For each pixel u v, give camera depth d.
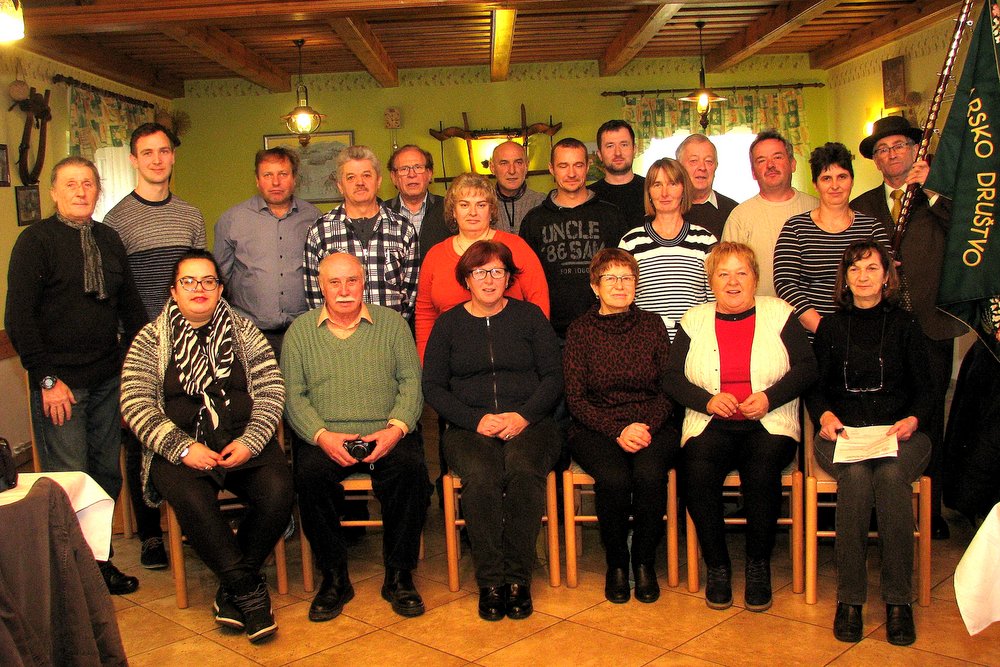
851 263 2.65
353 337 2.87
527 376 2.90
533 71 7.72
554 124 7.76
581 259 3.29
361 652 2.42
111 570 2.94
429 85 7.71
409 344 2.94
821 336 2.74
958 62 5.66
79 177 2.85
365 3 4.88
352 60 7.15
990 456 2.84
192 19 4.92
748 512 2.62
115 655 1.91
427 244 3.59
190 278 2.69
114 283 2.99
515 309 2.93
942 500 3.32
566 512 2.81
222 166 7.74
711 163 3.70
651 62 7.78
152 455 2.69
